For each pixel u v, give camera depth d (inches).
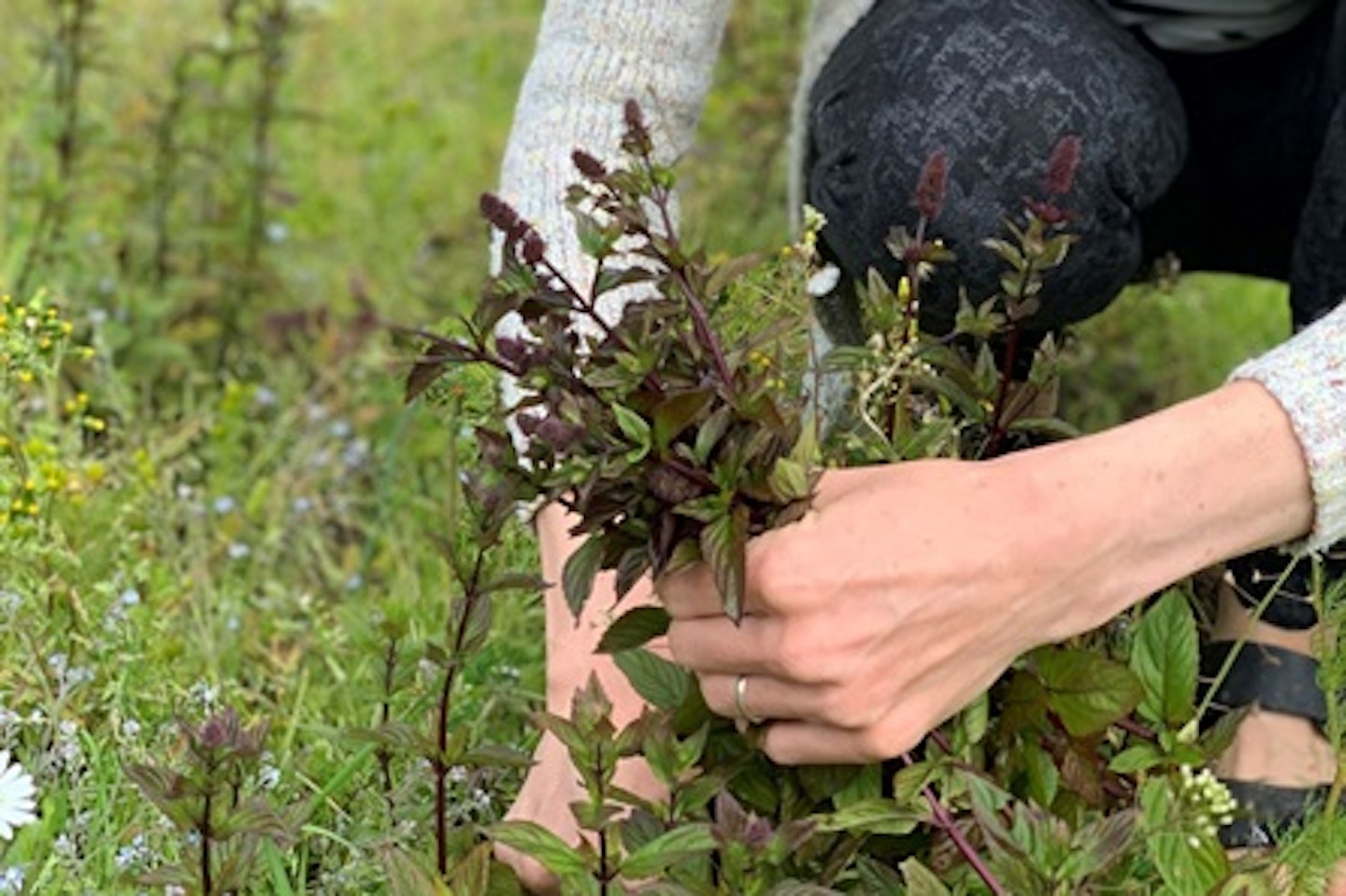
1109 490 50.3
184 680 64.6
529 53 119.6
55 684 61.1
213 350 85.9
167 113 90.7
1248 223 67.5
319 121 90.7
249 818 51.0
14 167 88.6
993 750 53.5
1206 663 58.4
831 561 49.1
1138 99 58.4
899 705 49.9
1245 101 65.2
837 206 59.0
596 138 58.4
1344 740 56.3
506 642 66.3
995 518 49.7
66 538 67.3
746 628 50.0
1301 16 63.6
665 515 49.8
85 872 55.9
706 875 52.2
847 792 52.2
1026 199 53.6
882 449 53.6
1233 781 57.2
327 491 79.1
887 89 58.1
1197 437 51.0
